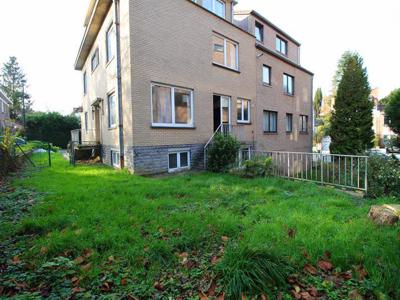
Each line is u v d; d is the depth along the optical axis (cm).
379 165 572
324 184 665
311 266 246
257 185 632
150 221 358
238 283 205
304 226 337
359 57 1630
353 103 1580
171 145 897
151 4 830
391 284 213
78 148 1170
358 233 312
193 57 977
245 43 1262
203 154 1011
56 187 568
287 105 1689
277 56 1530
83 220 352
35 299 191
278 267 224
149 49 827
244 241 290
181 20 928
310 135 2009
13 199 473
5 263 248
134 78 788
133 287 217
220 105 1134
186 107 966
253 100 1333
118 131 888
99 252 274
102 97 1132
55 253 269
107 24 998
